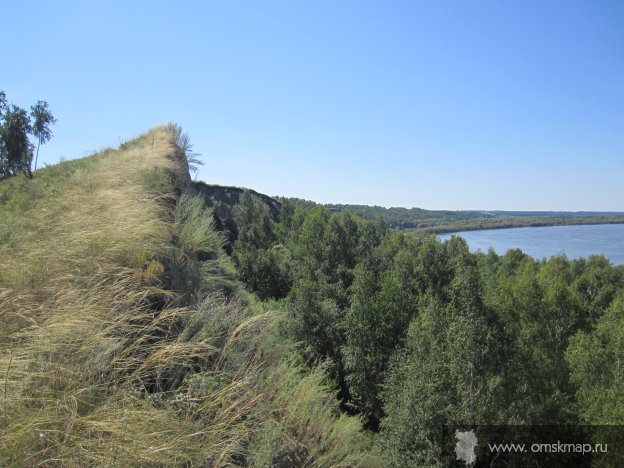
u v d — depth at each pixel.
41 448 2.02
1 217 5.96
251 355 4.17
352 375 20.66
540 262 56.75
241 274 23.73
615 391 15.36
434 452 13.39
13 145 20.34
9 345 2.61
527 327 23.31
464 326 15.77
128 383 2.60
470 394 14.29
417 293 30.88
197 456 2.38
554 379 18.62
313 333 22.23
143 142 15.77
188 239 6.64
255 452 2.97
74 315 2.98
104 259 4.41
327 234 36.28
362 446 4.29
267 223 40.81
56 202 6.80
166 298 4.38
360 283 23.72
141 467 2.11
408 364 17.23
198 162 16.38
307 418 3.83
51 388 2.34
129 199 6.62
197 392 2.99
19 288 3.44
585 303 38.25
